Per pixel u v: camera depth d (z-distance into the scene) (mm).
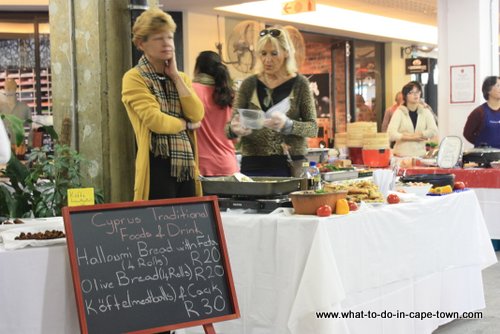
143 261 2664
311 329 2984
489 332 4180
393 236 3553
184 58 9648
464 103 8406
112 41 4664
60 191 4324
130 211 2711
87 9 4617
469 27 8344
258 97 4199
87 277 2535
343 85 13008
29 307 2619
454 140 6562
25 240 2674
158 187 3592
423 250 3828
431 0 11172
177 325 2639
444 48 8547
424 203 3834
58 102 4773
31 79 9539
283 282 3102
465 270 4336
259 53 4145
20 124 4234
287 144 4164
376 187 3707
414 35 13727
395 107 9930
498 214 6340
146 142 3535
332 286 2941
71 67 4699
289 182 3455
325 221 3020
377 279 3420
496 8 8516
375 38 13203
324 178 3885
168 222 2773
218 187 3441
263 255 3172
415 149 7855
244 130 3973
